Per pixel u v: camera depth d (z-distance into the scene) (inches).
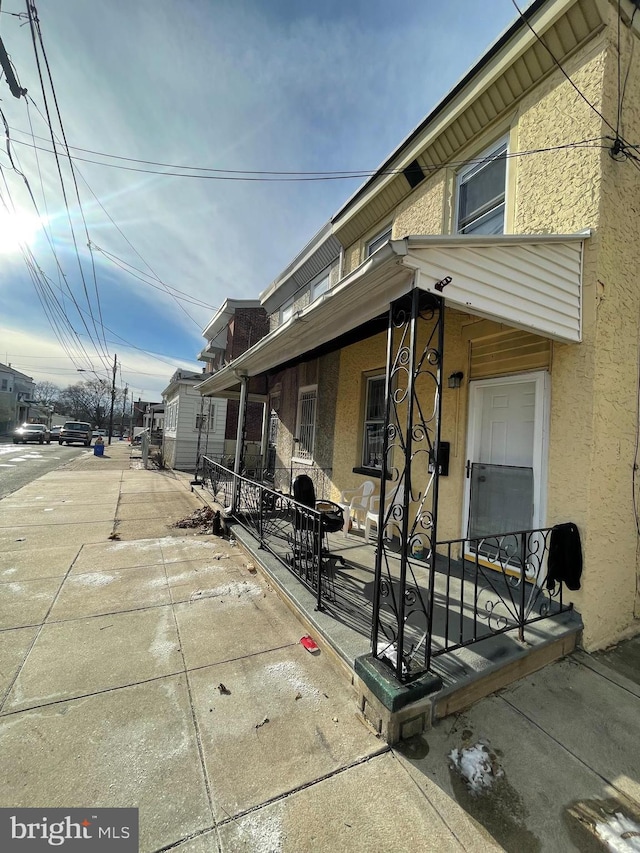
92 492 367.9
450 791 70.6
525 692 99.5
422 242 88.2
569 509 127.3
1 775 69.1
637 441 138.9
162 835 60.3
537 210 149.7
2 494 343.0
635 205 140.1
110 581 159.2
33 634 117.2
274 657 108.5
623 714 93.4
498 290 105.5
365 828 63.1
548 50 144.2
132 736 79.4
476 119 179.5
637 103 140.4
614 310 131.2
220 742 78.8
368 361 245.0
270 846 59.5
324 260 328.8
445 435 180.9
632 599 137.3
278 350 201.6
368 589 143.9
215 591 151.8
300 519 159.9
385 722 81.2
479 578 154.4
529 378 147.3
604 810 68.6
